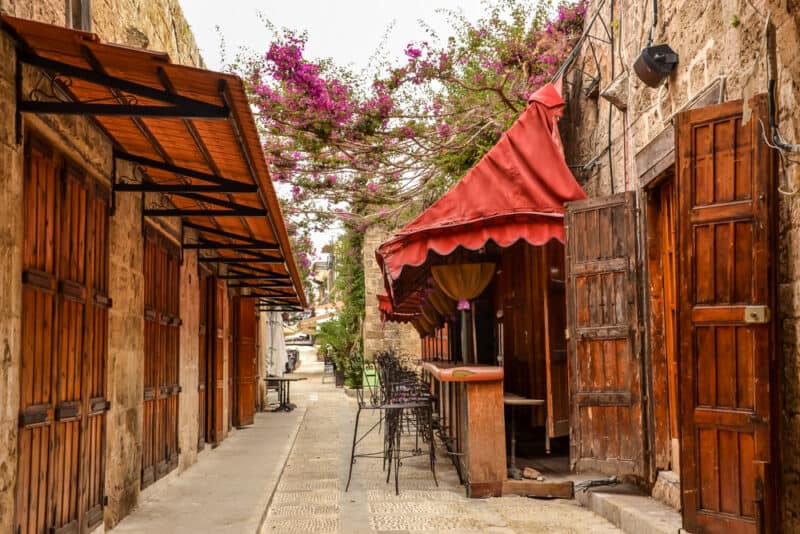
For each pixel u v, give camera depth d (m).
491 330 11.38
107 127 5.81
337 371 30.81
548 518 6.84
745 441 4.79
